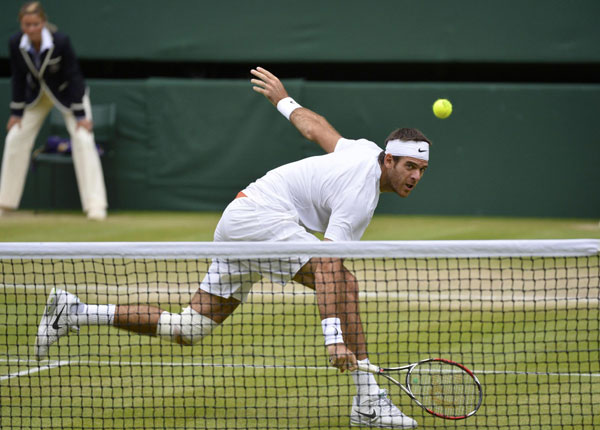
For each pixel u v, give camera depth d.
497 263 26.34
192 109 41.06
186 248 11.45
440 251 11.24
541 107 39.78
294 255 11.34
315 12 40.66
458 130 40.38
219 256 11.38
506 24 39.84
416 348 16.05
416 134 11.96
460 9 39.97
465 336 16.95
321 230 12.88
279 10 40.75
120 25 41.38
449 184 40.75
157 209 41.91
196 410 12.52
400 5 40.16
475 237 32.06
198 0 41.12
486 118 40.09
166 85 41.00
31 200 41.94
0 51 41.81
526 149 40.12
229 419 12.13
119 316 12.97
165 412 12.42
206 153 41.22
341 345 11.55
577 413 12.24
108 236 31.77
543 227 35.97
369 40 40.53
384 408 12.00
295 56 41.00
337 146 13.94
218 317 13.21
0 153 41.06
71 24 41.38
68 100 36.03
